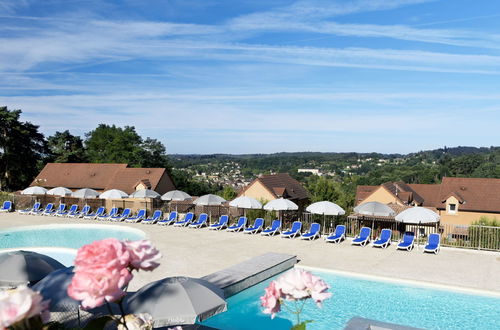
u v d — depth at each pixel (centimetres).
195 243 2008
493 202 3644
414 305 1291
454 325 1152
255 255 1758
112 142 6588
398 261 1691
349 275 1526
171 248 1897
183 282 714
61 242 2292
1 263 806
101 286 166
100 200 3303
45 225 2608
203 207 2919
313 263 1653
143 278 1399
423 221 1833
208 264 1606
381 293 1388
